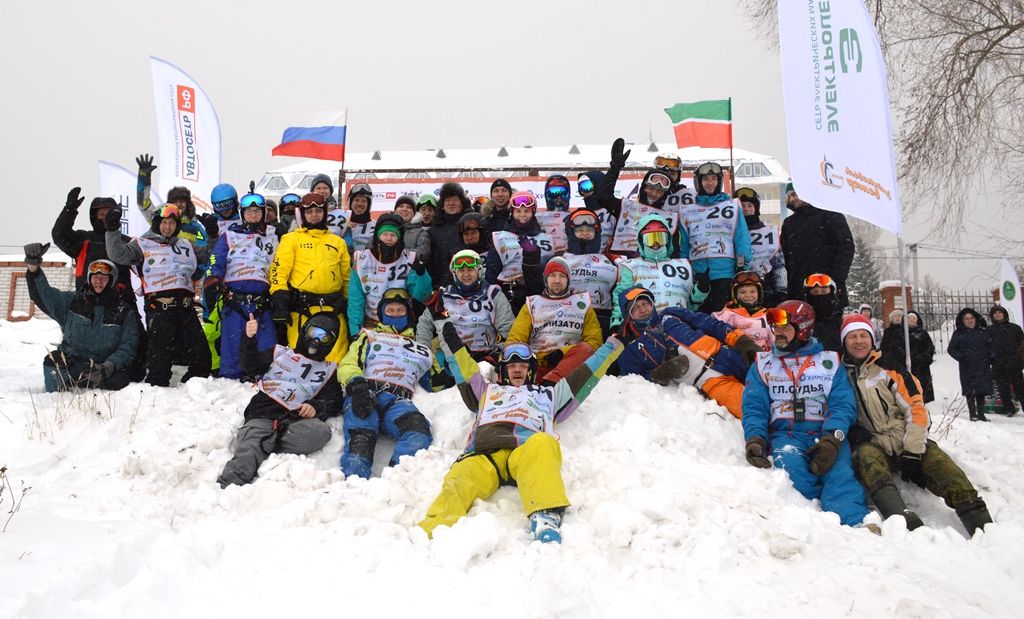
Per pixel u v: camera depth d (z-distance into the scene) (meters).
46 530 3.96
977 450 6.56
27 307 25.41
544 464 4.79
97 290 7.31
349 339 7.41
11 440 6.04
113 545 3.63
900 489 5.79
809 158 7.03
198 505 5.10
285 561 3.97
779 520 4.62
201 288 8.37
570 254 7.58
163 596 3.40
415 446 5.87
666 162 8.30
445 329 5.88
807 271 8.14
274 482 5.38
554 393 5.72
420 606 3.57
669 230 7.85
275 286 7.23
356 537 4.35
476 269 6.94
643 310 6.82
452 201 8.00
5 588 3.06
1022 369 11.57
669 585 3.90
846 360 5.94
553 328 6.78
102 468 5.69
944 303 22.22
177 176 11.12
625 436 5.61
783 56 7.21
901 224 6.98
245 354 7.06
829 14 7.11
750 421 5.84
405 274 7.39
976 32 14.95
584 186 8.62
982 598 3.93
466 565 4.04
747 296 7.05
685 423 6.09
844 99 7.05
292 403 6.23
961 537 4.72
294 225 8.80
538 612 3.46
